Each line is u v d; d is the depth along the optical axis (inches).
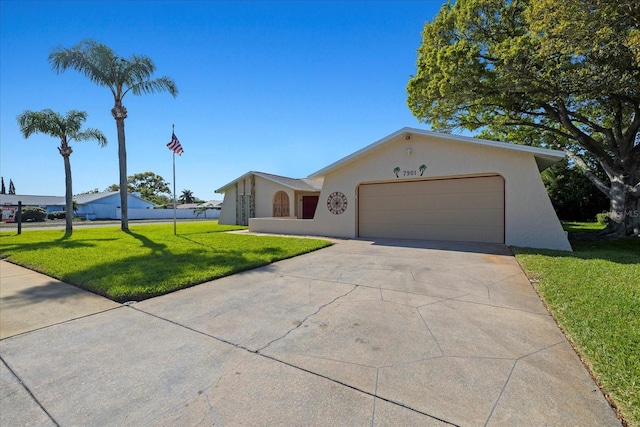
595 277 212.2
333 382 101.6
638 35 272.8
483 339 130.6
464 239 442.6
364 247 396.2
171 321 156.3
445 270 258.8
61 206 1713.8
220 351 124.2
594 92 393.4
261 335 138.3
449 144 428.5
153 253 342.3
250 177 929.5
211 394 96.4
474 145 412.8
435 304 175.2
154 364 115.0
